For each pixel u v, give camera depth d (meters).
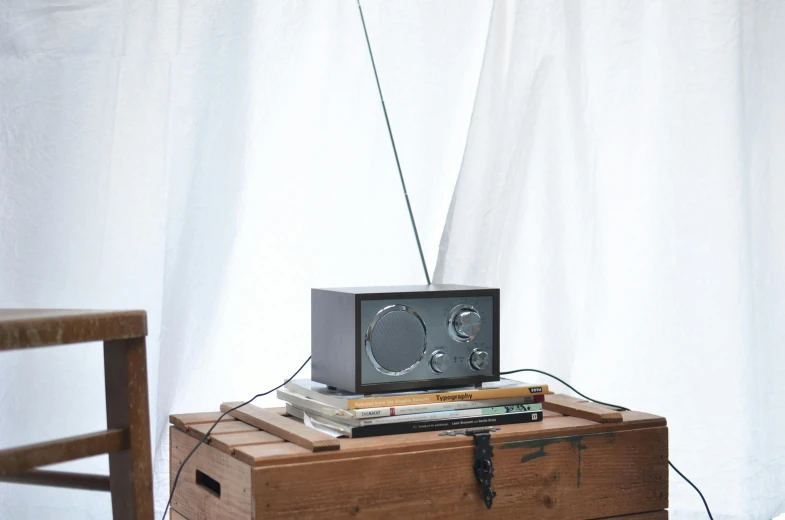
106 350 1.12
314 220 1.88
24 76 1.66
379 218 1.92
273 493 1.18
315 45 1.87
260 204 1.83
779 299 2.14
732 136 2.07
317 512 1.20
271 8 1.82
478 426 1.38
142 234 1.70
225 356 1.81
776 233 2.14
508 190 1.95
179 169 1.75
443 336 1.40
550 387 1.99
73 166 1.67
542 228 2.00
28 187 1.66
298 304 1.86
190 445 1.42
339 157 1.89
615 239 2.06
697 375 2.07
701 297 2.07
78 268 1.67
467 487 1.30
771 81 2.14
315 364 1.46
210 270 1.78
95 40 1.68
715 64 2.07
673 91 2.07
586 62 2.03
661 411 2.07
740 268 2.06
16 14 1.65
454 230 1.93
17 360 1.65
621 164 2.06
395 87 1.92
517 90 1.96
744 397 2.07
